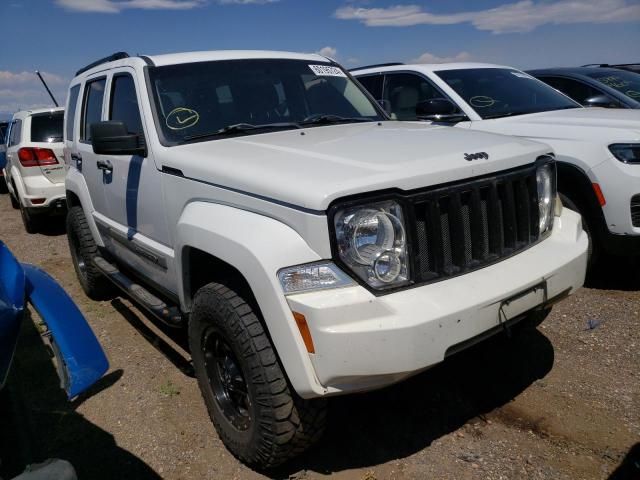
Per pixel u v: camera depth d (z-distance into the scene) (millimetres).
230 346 2646
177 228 2916
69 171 5277
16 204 11203
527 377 3373
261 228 2393
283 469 2734
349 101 4180
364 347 2145
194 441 3027
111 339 4395
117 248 4297
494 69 6074
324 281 2207
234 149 3020
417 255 2369
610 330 3865
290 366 2271
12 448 1938
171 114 3424
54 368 3936
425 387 3348
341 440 2914
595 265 4570
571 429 2852
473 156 2600
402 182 2314
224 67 3775
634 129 4301
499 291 2436
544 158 3016
